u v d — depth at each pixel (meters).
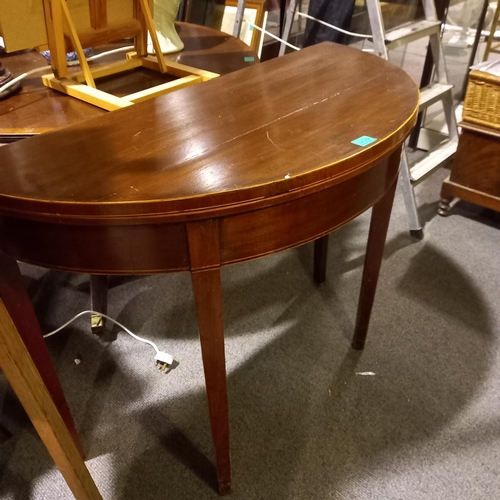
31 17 0.90
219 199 0.58
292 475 0.99
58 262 0.67
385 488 0.96
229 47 1.35
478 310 1.36
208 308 0.71
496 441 1.04
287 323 1.34
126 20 1.06
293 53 1.06
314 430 1.07
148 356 1.26
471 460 1.00
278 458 1.02
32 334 0.84
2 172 0.64
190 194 0.58
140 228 0.61
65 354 1.27
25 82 1.06
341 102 0.82
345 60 1.00
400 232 1.69
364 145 0.67
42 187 0.60
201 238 0.62
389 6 1.91
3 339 0.60
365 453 1.02
